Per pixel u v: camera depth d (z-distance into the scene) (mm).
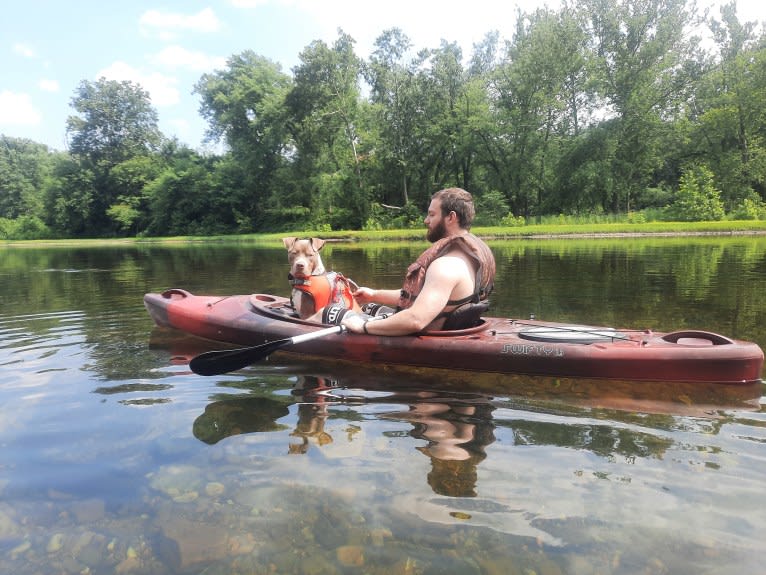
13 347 3990
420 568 1405
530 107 31750
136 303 6188
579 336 3205
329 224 36031
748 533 1535
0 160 54188
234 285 8109
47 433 2326
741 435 2248
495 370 3174
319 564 1427
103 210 47469
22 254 21531
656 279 7535
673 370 2938
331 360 3537
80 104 47781
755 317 4742
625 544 1492
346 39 33656
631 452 2086
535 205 35812
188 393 2881
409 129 34281
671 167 37312
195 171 41688
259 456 2070
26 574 1417
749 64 30578
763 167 30641
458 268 3229
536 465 1974
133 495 1794
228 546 1513
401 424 2398
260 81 39406
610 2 30500
